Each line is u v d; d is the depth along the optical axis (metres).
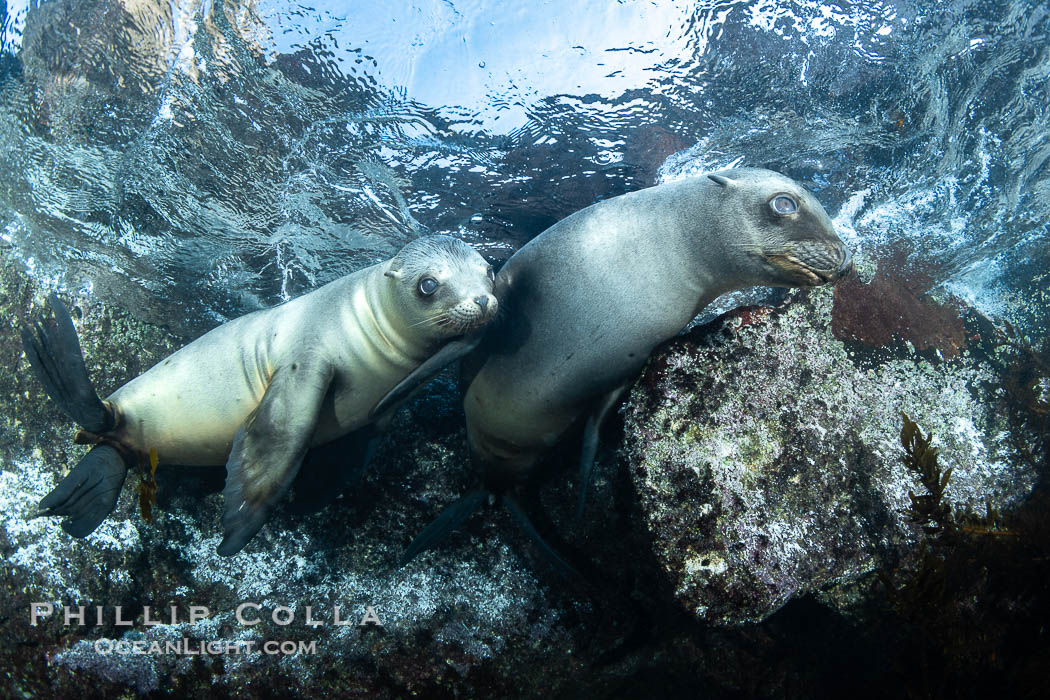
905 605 0.85
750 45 1.07
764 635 1.02
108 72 1.03
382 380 1.03
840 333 1.04
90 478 0.98
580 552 1.10
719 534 0.85
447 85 1.09
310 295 1.09
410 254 0.96
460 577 1.12
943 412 1.06
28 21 0.98
